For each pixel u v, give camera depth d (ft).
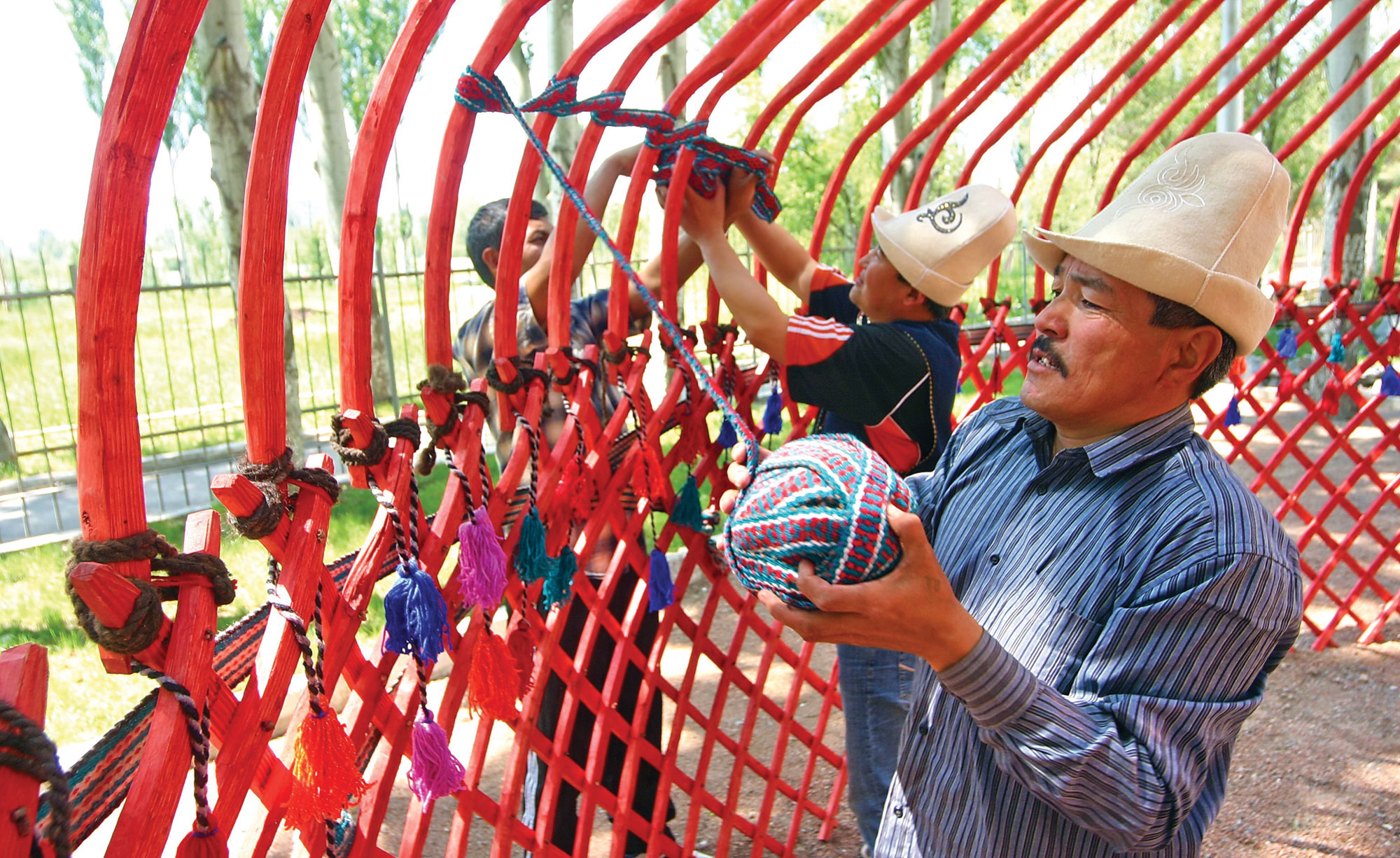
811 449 4.33
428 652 4.32
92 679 13.64
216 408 39.24
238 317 3.61
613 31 5.78
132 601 3.03
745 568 4.29
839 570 3.97
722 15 45.21
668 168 7.37
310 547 3.87
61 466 30.30
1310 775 11.22
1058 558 4.54
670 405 7.66
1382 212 79.05
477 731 5.96
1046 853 4.47
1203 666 4.00
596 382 7.78
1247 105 59.21
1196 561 4.03
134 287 3.00
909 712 5.18
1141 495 4.40
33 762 2.48
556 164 5.20
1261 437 27.48
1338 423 28.12
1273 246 4.43
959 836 4.69
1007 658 3.90
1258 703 4.11
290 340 23.73
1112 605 4.32
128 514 3.07
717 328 8.57
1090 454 4.55
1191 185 4.37
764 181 8.18
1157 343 4.33
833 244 61.77
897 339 7.57
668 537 7.89
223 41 21.99
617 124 6.41
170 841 8.93
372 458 4.42
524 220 5.83
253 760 3.60
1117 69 10.98
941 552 5.25
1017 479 5.05
